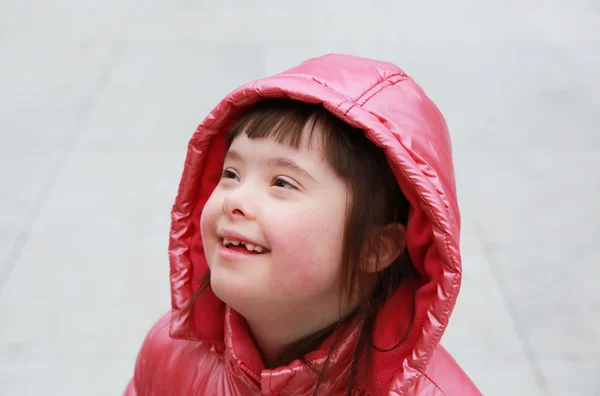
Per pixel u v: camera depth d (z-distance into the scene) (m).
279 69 6.52
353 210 1.52
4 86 6.24
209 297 1.85
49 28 7.44
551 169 5.30
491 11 8.23
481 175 5.20
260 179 1.51
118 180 5.03
